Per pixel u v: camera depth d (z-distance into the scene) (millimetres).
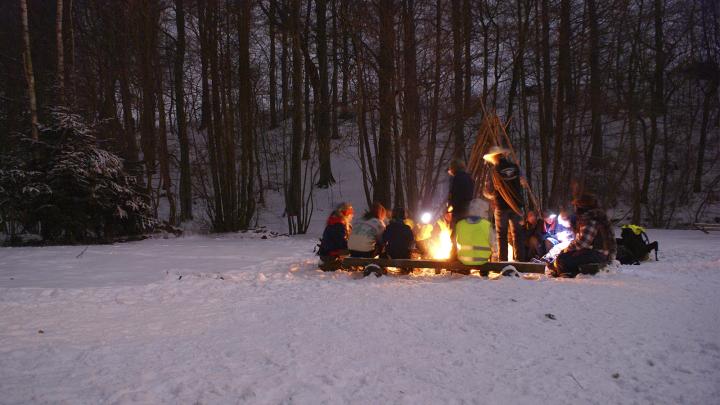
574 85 26828
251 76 25266
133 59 23609
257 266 10570
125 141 21234
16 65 22609
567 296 6773
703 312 5914
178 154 34562
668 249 12648
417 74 18719
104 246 15258
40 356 4574
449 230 8977
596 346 4719
